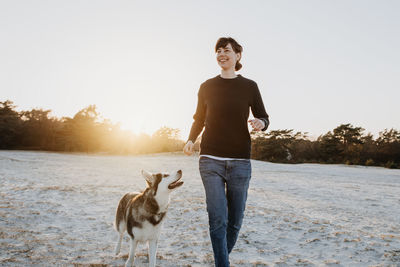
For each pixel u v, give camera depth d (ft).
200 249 14.96
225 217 9.04
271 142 196.44
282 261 13.64
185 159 123.65
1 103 230.48
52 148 211.61
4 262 12.12
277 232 18.48
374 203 31.30
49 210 22.71
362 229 19.75
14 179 41.81
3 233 16.19
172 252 14.42
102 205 25.86
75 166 73.51
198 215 22.22
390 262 13.67
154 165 90.07
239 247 15.62
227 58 9.86
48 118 232.73
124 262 12.82
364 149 176.35
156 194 11.38
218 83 9.93
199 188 38.17
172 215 22.31
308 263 13.46
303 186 46.21
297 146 198.29
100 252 14.06
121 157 138.00
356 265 13.35
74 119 215.72
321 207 27.99
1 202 24.63
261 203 28.81
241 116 9.55
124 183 43.37
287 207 27.20
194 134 10.48
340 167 122.42
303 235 17.93
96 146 214.48
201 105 10.44
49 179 44.06
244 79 9.99
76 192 31.40
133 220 11.69
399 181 62.85
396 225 21.33
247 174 9.53
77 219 20.71
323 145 187.32
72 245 14.89
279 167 100.48
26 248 14.03
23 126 224.94
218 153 9.37
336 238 17.25
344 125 183.83
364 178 67.67
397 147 169.37
